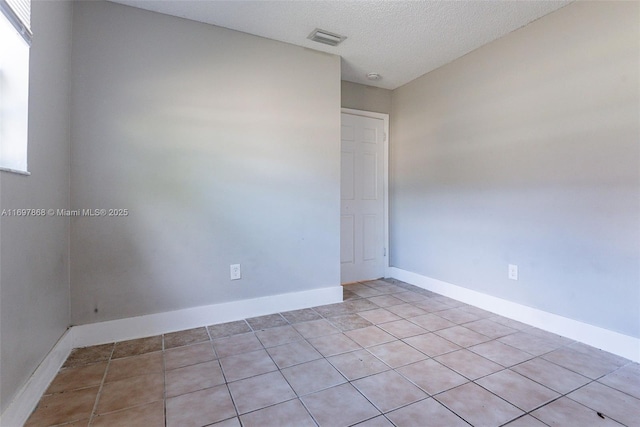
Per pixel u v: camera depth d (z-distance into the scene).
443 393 1.53
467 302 2.91
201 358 1.89
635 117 1.86
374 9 2.21
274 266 2.68
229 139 2.48
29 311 1.44
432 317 2.56
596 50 2.02
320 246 2.88
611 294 1.97
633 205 1.88
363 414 1.38
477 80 2.80
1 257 1.21
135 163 2.19
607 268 1.98
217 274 2.46
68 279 2.01
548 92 2.28
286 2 2.13
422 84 3.40
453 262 3.07
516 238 2.50
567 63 2.16
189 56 2.34
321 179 2.87
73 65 2.03
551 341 2.12
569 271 2.17
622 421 1.33
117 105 2.14
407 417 1.36
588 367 1.78
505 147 2.57
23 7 1.34
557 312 2.24
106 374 1.72
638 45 1.84
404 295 3.17
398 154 3.75
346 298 3.07
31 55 1.47
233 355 1.93
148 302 2.24
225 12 2.25
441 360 1.86
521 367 1.78
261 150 2.60
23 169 1.41
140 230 2.21
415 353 1.95
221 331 2.29
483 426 1.30
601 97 2.00
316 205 2.85
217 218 2.45
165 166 2.27
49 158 1.71
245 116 2.53
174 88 2.29
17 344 1.32
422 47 2.77
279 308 2.69
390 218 3.86
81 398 1.50
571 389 1.57
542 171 2.32
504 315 2.58
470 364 1.81
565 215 2.19
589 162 2.06
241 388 1.58
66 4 1.93
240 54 2.51
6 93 1.39
